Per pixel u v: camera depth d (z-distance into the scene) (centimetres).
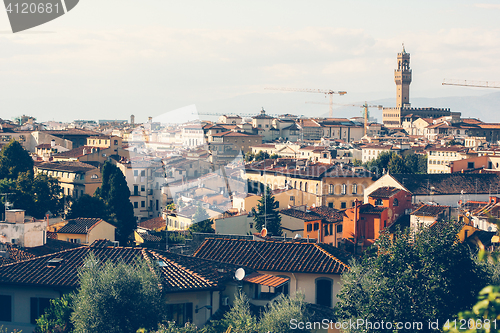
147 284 3134
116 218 10319
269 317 3272
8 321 3588
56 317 3269
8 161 13738
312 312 3647
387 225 9094
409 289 3114
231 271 4019
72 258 3941
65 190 14100
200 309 3547
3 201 10950
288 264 4266
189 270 3738
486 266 3306
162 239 6962
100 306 2948
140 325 2969
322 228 9356
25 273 3672
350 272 3438
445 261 3148
